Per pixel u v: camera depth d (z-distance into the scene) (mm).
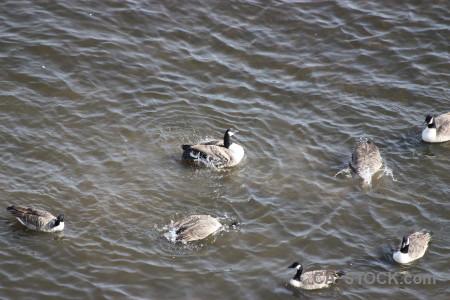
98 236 22234
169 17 33281
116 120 27625
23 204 23188
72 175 24703
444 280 21453
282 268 21672
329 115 28891
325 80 30703
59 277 20703
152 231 22656
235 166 26078
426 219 23906
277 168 26078
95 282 20641
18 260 21141
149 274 21078
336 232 23172
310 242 22703
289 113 28891
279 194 24766
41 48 30344
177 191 24562
